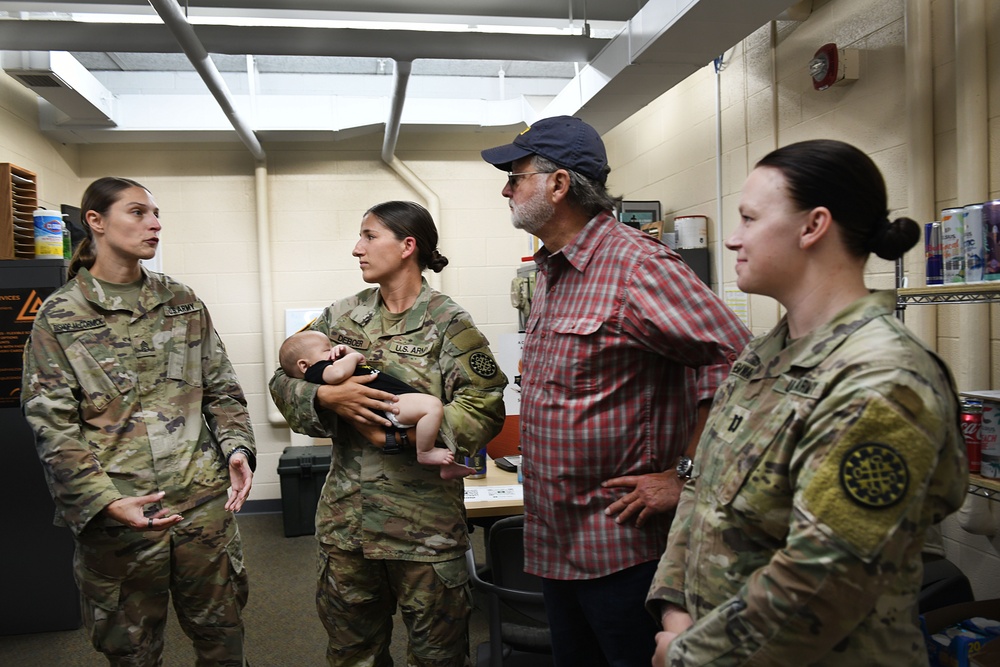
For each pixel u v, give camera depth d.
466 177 5.05
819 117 2.82
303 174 4.90
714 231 3.61
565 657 1.54
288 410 1.85
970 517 2.07
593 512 1.42
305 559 3.89
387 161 4.86
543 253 1.59
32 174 3.20
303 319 4.85
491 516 2.37
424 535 1.80
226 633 2.00
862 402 0.76
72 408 1.79
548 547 1.49
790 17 2.87
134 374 1.90
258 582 3.55
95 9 3.37
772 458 0.86
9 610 3.03
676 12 2.39
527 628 2.04
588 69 3.32
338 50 3.11
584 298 1.45
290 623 3.04
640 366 1.41
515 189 1.54
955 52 2.17
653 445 1.42
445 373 1.88
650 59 2.76
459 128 4.73
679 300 1.36
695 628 0.88
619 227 1.50
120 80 4.54
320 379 1.81
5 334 2.96
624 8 3.54
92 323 1.86
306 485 4.34
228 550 2.00
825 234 0.88
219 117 4.36
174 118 4.31
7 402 3.00
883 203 0.89
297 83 4.79
